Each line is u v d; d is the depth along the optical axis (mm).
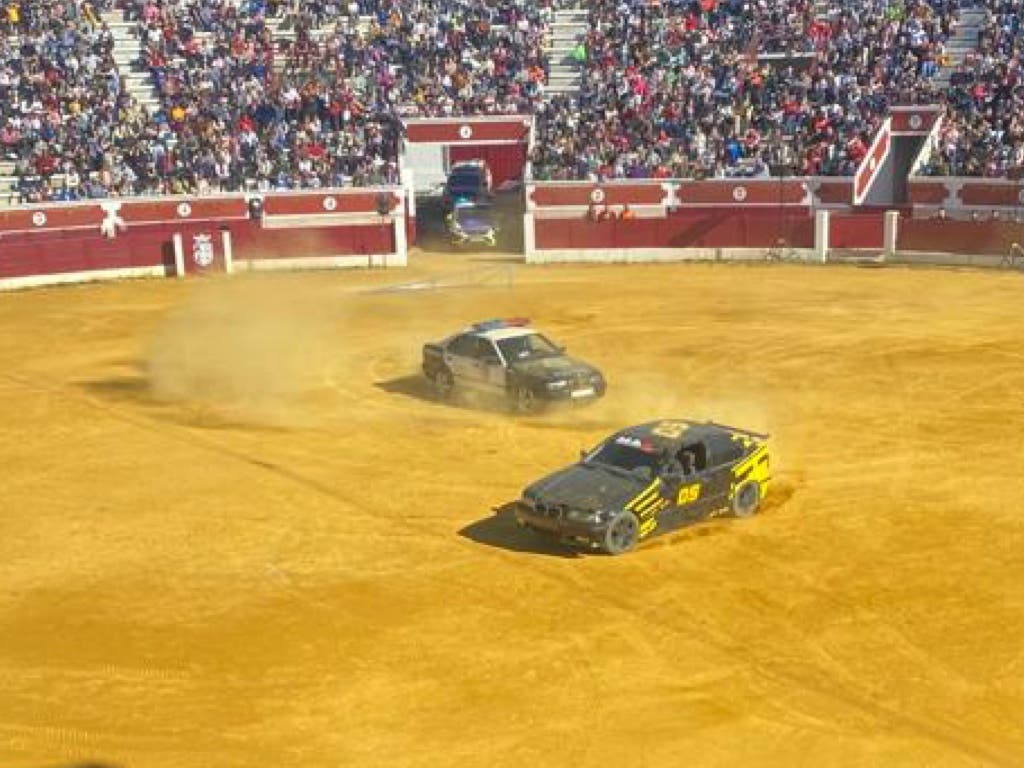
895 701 13445
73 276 46688
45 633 15766
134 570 17844
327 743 12867
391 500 20578
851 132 51781
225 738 13016
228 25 61562
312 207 50750
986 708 13250
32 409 27547
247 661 14812
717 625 15422
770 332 33312
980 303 36969
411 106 59062
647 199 51344
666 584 16719
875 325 33875
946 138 49938
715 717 13180
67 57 57344
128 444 24453
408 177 54375
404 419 25766
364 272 48375
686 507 18500
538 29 63625
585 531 17500
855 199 49156
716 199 50688
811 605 15914
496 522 19406
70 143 53406
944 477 20891
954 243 45094
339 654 14938
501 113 58469
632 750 12562
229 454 23516
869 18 57500
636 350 31578
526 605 16188
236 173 54688
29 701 13914
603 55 60344
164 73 58406
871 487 20500
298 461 22953
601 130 56344
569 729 13008
